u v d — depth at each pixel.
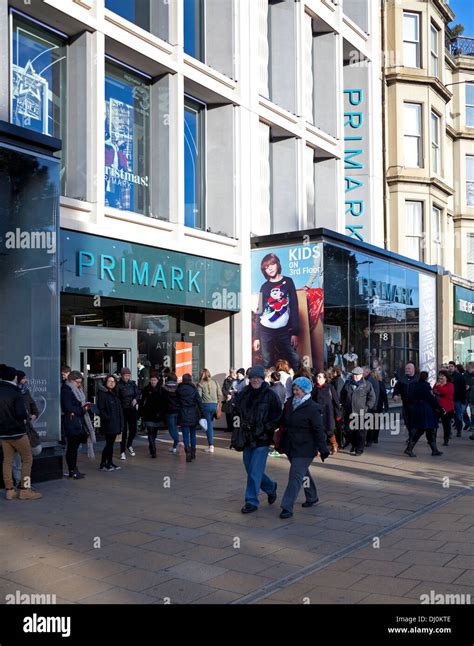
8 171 10.32
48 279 10.58
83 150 13.16
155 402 12.66
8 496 8.86
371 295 19.00
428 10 24.47
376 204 23.08
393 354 20.33
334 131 20.62
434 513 8.12
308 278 16.36
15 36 12.29
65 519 7.79
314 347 16.14
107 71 14.22
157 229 14.68
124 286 13.62
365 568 5.98
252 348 17.02
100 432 11.16
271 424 8.15
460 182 29.61
